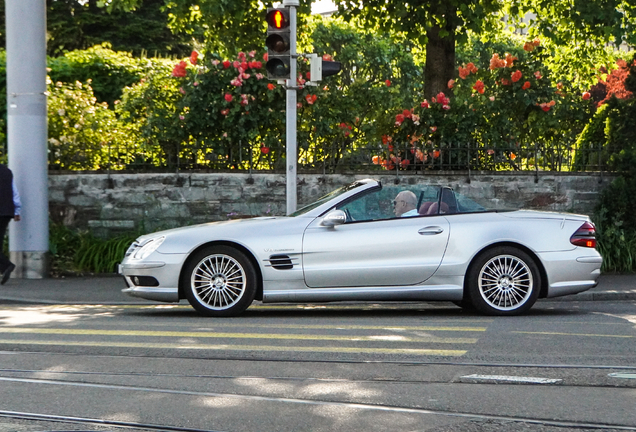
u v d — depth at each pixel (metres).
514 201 15.06
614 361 6.70
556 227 9.70
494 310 9.58
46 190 13.15
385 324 8.86
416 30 15.61
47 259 13.20
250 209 14.83
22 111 12.88
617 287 12.34
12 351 7.12
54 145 14.75
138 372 6.28
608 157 15.24
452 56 16.77
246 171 14.87
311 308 10.65
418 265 9.41
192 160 14.98
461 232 9.51
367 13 16.38
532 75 15.52
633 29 15.33
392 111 15.36
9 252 13.16
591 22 15.05
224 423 4.91
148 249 9.46
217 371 6.32
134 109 15.48
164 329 8.42
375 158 14.98
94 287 12.30
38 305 10.98
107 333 8.12
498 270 9.60
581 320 9.21
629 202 14.46
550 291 9.64
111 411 5.18
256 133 14.76
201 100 14.73
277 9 11.79
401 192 9.68
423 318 9.45
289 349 7.22
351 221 9.52
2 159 14.05
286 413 5.12
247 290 9.37
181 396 5.55
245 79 14.70
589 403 5.38
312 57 12.02
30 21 12.81
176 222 14.74
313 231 9.41
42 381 5.98
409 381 6.00
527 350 7.20
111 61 22.00
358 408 5.24
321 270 9.34
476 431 4.76
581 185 15.16
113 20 33.31
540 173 15.11
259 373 6.26
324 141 15.00
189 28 17.44
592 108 16.12
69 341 7.62
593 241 9.80
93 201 14.62
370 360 6.75
